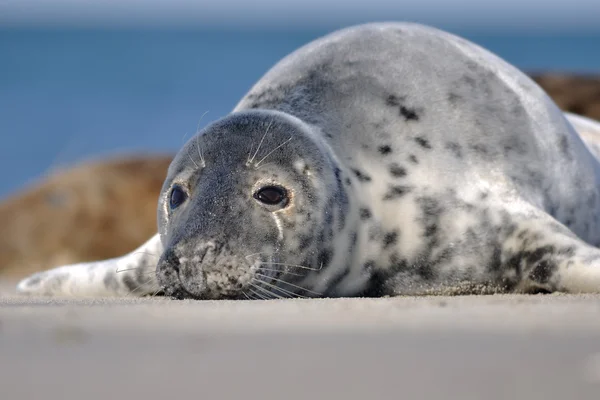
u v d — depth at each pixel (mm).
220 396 8047
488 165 22484
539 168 23109
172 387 8352
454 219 21828
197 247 19125
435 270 21891
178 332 11859
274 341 10961
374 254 21609
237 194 19797
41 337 11508
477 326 12164
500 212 21969
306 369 9109
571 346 10312
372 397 7977
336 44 23906
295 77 23312
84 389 8289
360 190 21453
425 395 8000
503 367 9039
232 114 21328
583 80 40031
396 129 22234
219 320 13250
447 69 23469
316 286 20875
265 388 8289
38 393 8172
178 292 19438
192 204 19938
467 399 7895
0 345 10867
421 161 22031
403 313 14039
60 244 42938
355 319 13180
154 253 24547
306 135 20750
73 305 17047
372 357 9773
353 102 22469
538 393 8047
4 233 43750
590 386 8234
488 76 23844
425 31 24500
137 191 43906
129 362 9594
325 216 20359
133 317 13867
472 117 22859
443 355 9844
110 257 42688
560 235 21453
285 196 19969
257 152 20203
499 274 21922
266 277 19625
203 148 20656
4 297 23219
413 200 21750
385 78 22938
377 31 24188
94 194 43969
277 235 19781
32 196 44781
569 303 16234
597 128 29391
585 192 24625
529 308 14836
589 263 20469
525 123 23484
